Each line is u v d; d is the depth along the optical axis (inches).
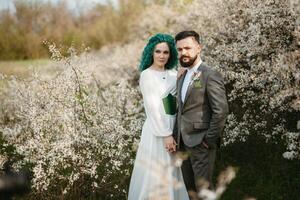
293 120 211.2
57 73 195.6
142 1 535.8
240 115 212.4
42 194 169.8
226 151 217.8
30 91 186.5
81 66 194.5
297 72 160.4
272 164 203.0
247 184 191.8
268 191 184.1
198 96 139.9
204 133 140.3
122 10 555.8
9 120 235.1
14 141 189.5
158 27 387.9
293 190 186.1
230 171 77.8
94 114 182.7
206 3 258.7
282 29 191.6
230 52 203.8
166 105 149.9
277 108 205.0
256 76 196.9
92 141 168.7
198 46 143.5
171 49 155.5
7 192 164.1
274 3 196.4
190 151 141.4
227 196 182.1
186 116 142.6
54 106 175.3
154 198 142.9
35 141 165.5
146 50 155.5
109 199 180.9
